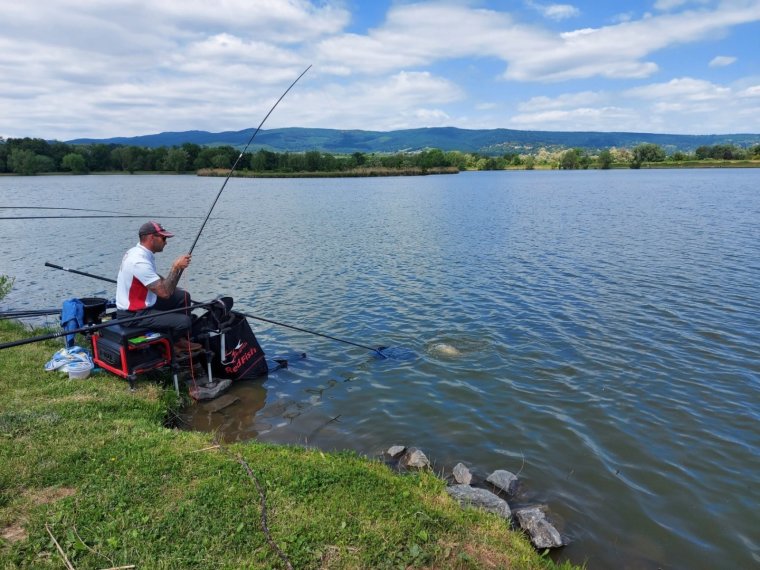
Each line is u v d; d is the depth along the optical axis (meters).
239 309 13.18
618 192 54.03
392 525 4.52
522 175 114.38
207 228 28.55
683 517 5.57
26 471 5.07
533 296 14.22
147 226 8.01
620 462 6.56
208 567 3.92
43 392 7.28
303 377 9.20
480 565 4.24
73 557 3.97
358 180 93.00
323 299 14.14
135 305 7.98
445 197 50.81
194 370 9.01
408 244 22.97
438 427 7.43
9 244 23.59
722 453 6.73
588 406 7.98
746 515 5.60
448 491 5.71
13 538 4.18
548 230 26.78
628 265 17.84
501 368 9.45
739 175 91.75
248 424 7.51
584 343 10.62
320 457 6.05
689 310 12.62
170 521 4.40
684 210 34.88
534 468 6.44
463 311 12.94
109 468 5.22
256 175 107.00
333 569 4.00
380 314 12.78
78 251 21.84
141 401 7.37
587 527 5.39
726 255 19.09
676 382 8.77
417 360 9.90
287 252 21.16
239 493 4.84
